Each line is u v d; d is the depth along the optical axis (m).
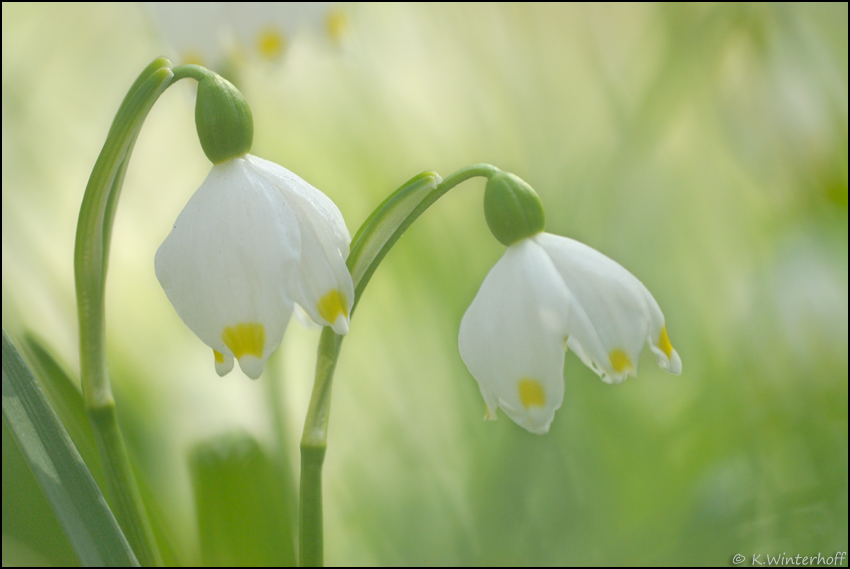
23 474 0.45
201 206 0.40
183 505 0.52
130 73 0.90
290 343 0.75
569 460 0.63
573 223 0.82
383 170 0.89
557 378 0.40
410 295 0.74
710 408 0.66
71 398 0.44
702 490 0.60
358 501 0.64
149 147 0.89
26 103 0.79
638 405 0.68
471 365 0.41
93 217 0.40
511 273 0.41
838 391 0.66
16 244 0.62
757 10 0.83
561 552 0.59
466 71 0.93
